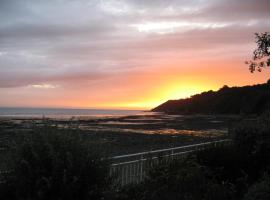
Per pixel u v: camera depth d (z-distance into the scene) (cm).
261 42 1480
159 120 11338
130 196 896
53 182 717
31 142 748
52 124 834
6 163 741
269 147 1277
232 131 1436
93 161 761
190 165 1026
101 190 760
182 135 4859
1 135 3388
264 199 812
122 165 1050
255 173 1153
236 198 966
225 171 1095
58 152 738
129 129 6372
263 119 1506
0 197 728
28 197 714
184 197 886
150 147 2572
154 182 938
